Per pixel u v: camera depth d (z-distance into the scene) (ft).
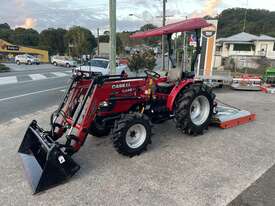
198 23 16.72
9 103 28.86
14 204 10.03
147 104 16.11
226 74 40.27
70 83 15.08
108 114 14.71
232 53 139.64
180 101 16.30
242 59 95.91
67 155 11.61
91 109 13.14
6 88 40.47
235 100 29.17
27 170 12.17
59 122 14.24
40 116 22.76
